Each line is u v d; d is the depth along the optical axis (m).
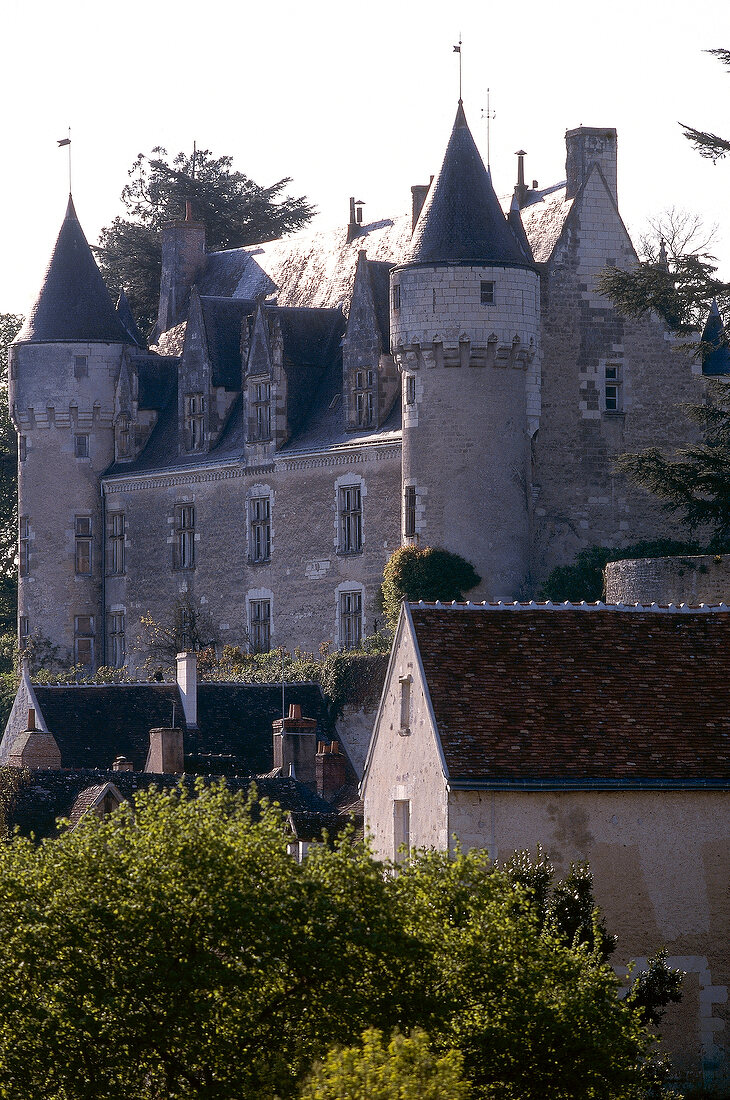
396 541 84.62
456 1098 30.02
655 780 45.53
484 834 45.06
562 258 86.25
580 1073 35.75
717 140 73.00
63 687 72.88
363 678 77.81
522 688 47.50
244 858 36.16
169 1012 34.88
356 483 86.44
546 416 85.12
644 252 105.75
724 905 45.53
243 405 91.94
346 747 77.75
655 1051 44.28
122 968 35.03
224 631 92.25
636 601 74.75
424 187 94.44
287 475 89.44
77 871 36.19
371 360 86.62
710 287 76.56
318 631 87.81
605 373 86.44
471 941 36.06
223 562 92.44
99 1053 35.00
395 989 35.31
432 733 46.41
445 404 82.38
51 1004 35.09
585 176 87.25
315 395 91.00
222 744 72.69
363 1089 30.20
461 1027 35.44
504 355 82.44
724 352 89.25
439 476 82.31
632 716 47.09
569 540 85.06
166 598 95.06
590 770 45.56
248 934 35.09
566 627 49.12
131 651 96.19
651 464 75.00
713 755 46.31
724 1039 45.31
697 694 47.97
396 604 81.88
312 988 35.16
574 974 36.59
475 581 81.88
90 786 57.41
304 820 54.28
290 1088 33.66
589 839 45.34
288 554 89.31
